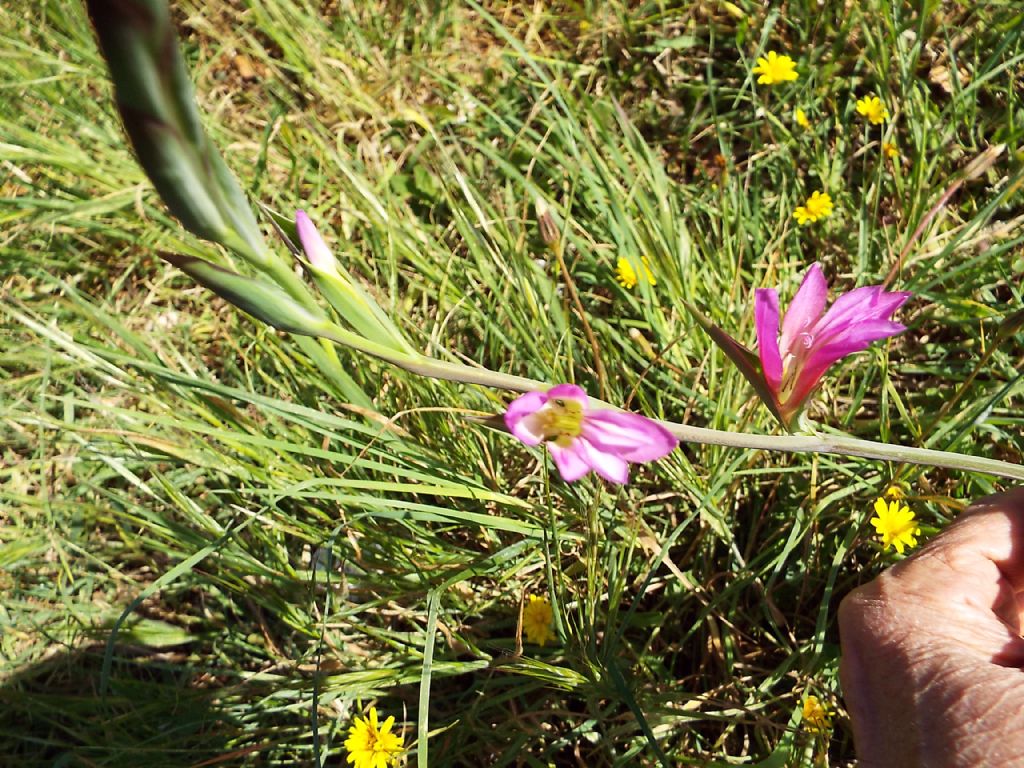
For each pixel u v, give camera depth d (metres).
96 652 0.59
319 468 0.55
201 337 0.67
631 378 0.57
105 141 0.69
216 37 0.77
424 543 0.54
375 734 0.48
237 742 0.55
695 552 0.56
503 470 0.58
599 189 0.64
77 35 0.73
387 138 0.72
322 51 0.75
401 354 0.32
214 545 0.48
